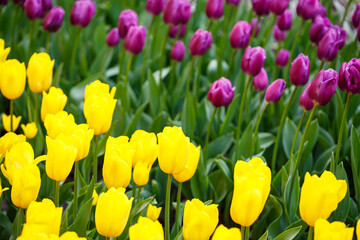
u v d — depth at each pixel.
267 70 2.79
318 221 1.86
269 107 2.57
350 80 2.17
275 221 2.20
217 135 2.54
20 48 2.64
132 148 1.96
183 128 2.42
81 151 1.95
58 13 2.50
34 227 1.81
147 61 2.79
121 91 2.52
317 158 2.52
